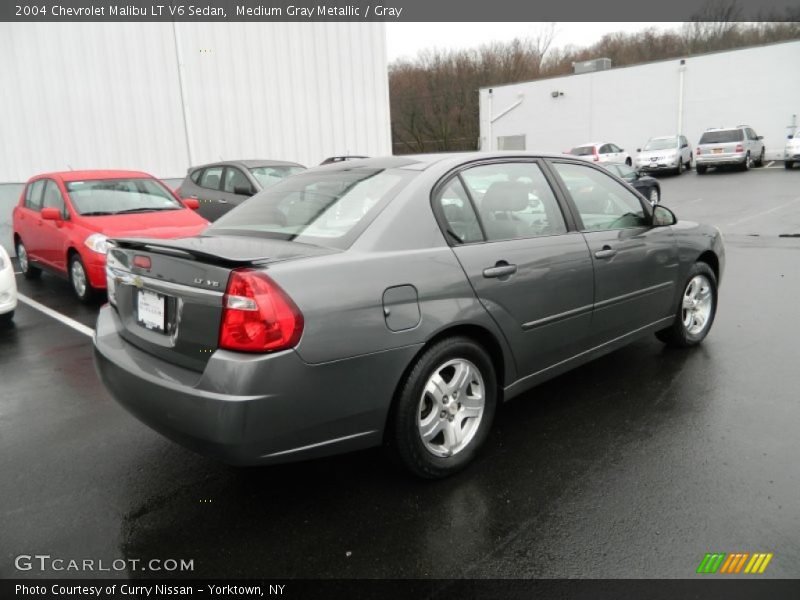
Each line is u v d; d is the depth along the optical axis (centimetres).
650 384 384
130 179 757
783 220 1236
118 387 258
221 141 1341
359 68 1574
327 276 232
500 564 218
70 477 290
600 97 3206
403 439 256
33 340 540
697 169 2423
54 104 1116
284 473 288
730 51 2792
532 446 307
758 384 379
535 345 312
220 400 213
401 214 266
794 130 2692
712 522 239
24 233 808
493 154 320
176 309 242
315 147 1505
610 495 260
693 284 440
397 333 245
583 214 353
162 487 279
